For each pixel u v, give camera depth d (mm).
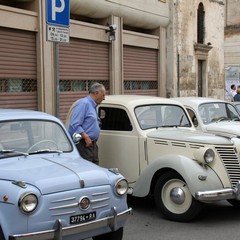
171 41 18344
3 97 11117
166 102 7734
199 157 6387
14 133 5141
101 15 14641
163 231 6094
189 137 6660
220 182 6402
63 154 5379
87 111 6887
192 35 19750
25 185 4195
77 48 13562
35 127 5355
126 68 16062
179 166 6348
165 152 6793
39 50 12031
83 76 13891
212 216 6887
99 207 4617
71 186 4426
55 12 6867
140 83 17094
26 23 11617
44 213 4203
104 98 7141
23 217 4105
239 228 6266
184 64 19188
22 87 11758
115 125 7398
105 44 14883
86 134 6863
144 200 7809
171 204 6594
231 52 33406
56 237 4250
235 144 6551
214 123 9297
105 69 14938
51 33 6840
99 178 4691
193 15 19750
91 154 6949
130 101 7332
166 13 18156
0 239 4148
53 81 12438
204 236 5895
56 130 5578
